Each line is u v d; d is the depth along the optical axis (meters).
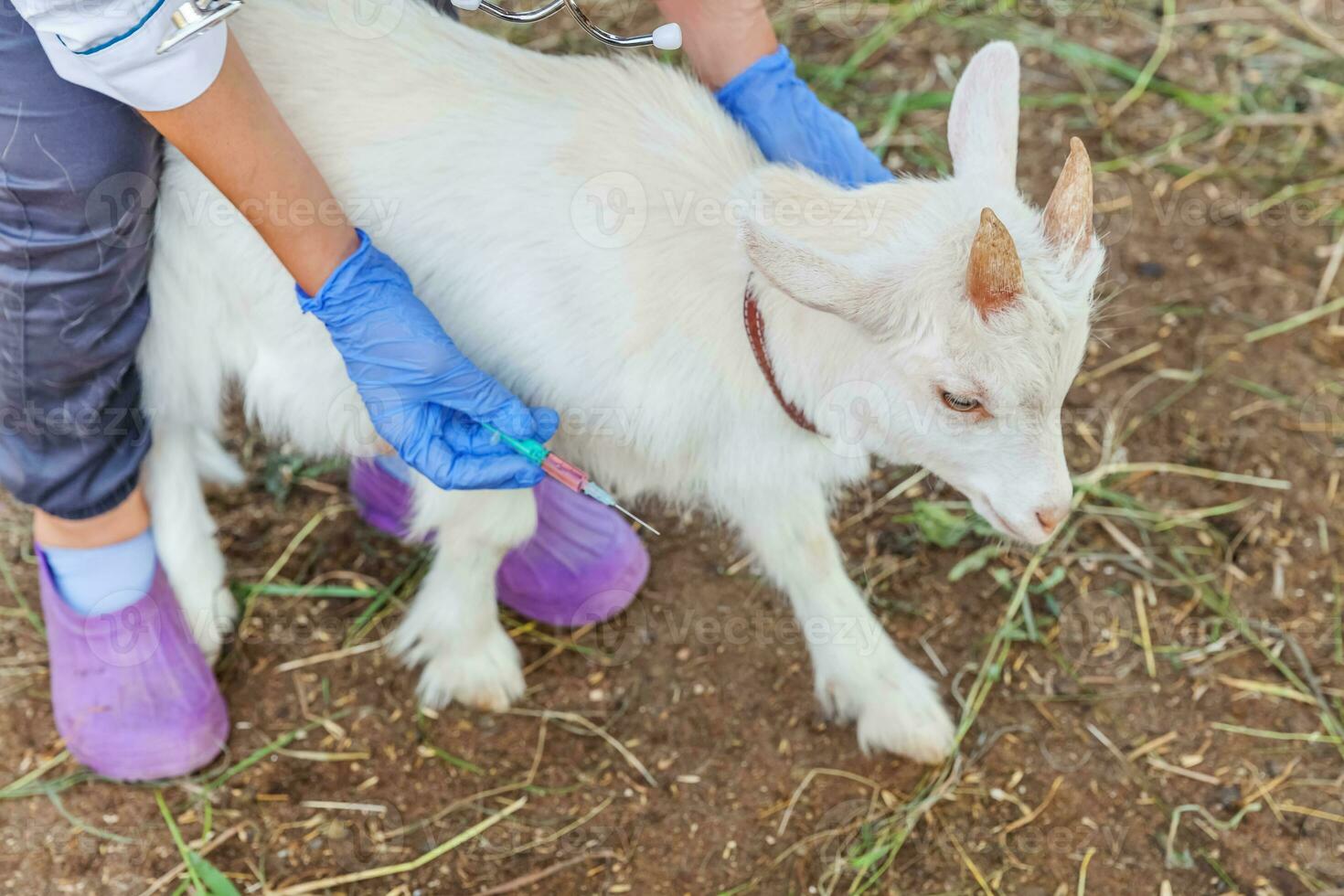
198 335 1.12
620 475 1.16
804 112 1.12
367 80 1.06
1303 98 1.74
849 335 1.01
